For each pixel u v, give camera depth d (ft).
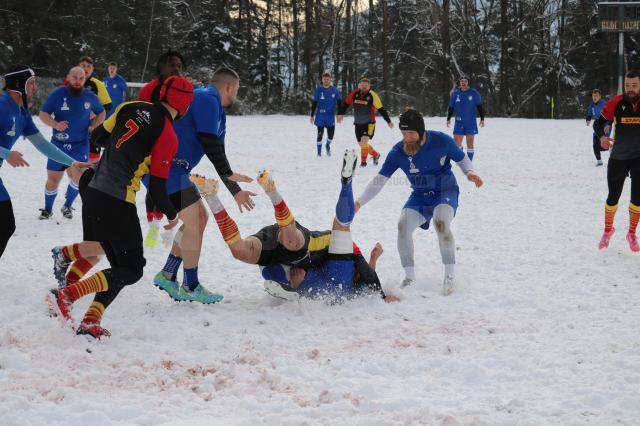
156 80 19.13
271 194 20.22
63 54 140.56
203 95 20.27
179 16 182.50
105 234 18.01
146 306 20.77
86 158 34.42
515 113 196.75
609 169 29.01
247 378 15.74
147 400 14.48
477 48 201.87
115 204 17.88
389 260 27.53
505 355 17.25
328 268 21.74
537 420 13.58
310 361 16.93
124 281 18.12
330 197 42.09
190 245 20.84
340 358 17.07
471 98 59.72
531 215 37.01
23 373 15.49
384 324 19.77
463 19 198.80
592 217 36.50
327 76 64.49
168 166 18.17
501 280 24.62
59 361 16.37
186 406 14.29
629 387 15.14
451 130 96.78
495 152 70.44
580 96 207.82
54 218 33.83
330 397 14.66
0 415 13.47
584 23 199.31
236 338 18.37
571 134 97.09
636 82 28.25
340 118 64.75
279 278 21.61
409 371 16.37
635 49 199.11
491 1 203.41
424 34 204.33
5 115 21.97
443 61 195.62
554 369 16.29
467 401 14.60
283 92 197.47
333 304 21.59
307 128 103.55
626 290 23.12
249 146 73.97
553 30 201.16
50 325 18.51
